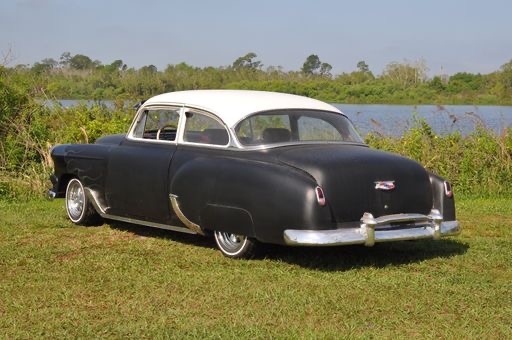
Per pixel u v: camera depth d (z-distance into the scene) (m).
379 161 7.20
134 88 28.23
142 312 5.75
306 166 6.93
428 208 7.48
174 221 7.93
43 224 9.33
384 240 6.97
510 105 41.38
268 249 7.42
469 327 5.46
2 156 13.02
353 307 5.85
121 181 8.46
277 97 8.12
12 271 7.04
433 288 6.43
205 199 7.41
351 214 6.90
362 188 6.96
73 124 14.77
